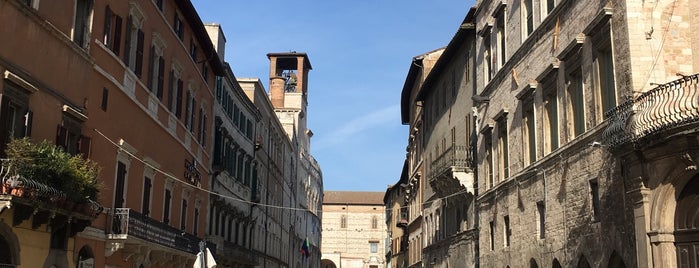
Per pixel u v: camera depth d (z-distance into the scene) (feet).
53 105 58.44
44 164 51.06
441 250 136.77
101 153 69.00
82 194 56.59
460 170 112.47
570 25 72.33
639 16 58.65
